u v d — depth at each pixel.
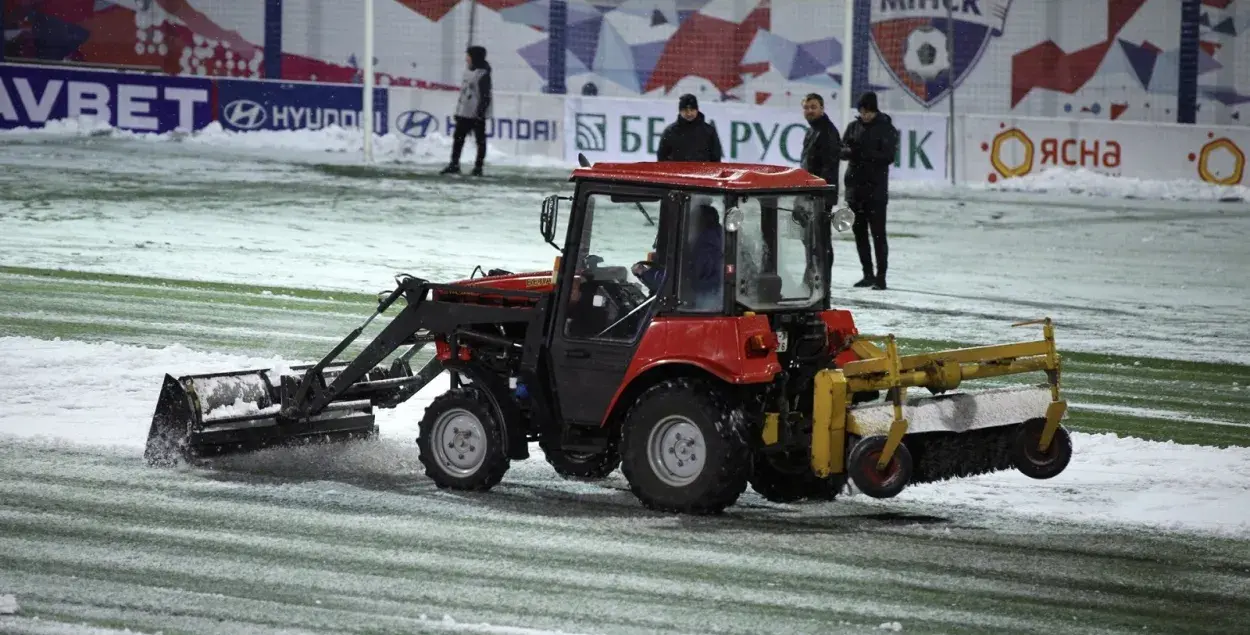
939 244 47.97
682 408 17.58
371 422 21.45
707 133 36.50
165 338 29.91
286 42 71.44
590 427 18.81
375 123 64.25
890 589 15.37
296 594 14.79
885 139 37.72
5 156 56.12
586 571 15.74
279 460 20.56
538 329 18.73
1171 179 64.88
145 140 63.22
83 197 48.66
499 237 45.00
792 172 18.58
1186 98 74.31
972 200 59.84
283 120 64.94
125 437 21.64
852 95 72.44
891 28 72.50
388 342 20.03
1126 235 51.59
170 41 70.62
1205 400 27.27
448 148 64.00
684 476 17.81
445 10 72.25
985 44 73.50
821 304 18.83
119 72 63.66
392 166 60.41
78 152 58.31
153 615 14.06
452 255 41.50
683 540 16.97
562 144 63.78
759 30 73.06
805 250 18.62
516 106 63.75
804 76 73.12
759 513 18.38
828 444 17.23
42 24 69.06
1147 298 39.25
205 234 43.28
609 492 19.27
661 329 17.91
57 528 16.95
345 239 43.53
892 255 45.19
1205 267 45.22
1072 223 54.19
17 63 67.62
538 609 14.48
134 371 26.22
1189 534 17.75
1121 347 32.34
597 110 63.44
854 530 17.66
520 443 18.92
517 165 62.81
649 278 18.20
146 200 48.78
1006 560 16.52
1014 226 52.97
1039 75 73.94
